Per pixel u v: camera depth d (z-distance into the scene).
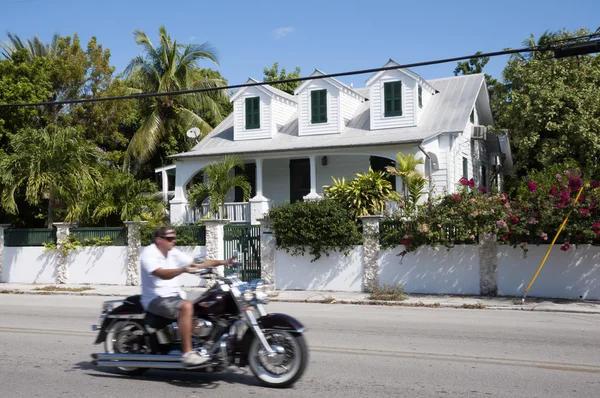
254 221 24.95
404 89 24.91
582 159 24.56
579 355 8.66
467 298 16.28
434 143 23.56
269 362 6.91
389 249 17.69
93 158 23.25
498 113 28.08
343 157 26.56
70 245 21.53
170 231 7.25
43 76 25.89
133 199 23.67
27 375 7.61
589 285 15.68
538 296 16.17
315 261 18.58
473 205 16.53
